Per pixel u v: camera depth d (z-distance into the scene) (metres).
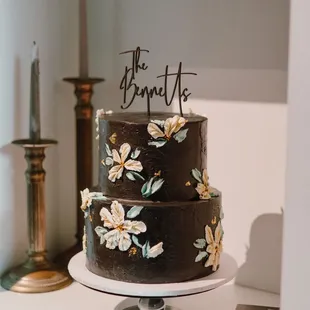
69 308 1.18
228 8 1.25
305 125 0.81
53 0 1.39
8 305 1.19
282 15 1.18
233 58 1.25
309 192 0.82
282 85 1.20
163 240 0.98
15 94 1.32
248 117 1.24
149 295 0.97
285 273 0.84
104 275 1.02
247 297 1.23
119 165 1.00
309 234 0.82
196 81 1.30
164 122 0.98
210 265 1.03
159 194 0.99
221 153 1.28
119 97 1.42
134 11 1.38
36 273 1.28
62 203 1.47
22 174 1.36
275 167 1.22
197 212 1.00
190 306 1.19
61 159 1.46
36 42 1.36
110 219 1.00
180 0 1.31
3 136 1.30
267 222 1.24
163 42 1.34
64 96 1.45
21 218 1.36
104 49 1.44
